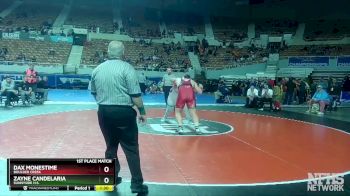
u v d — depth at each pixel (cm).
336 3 3738
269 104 1741
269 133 1071
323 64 3119
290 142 938
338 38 3444
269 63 3262
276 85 1808
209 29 3981
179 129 1035
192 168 651
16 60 2811
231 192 522
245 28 4006
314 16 3869
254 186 552
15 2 3841
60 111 1434
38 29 3306
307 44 3519
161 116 1387
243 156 759
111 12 4034
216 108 1769
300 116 1534
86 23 3669
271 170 651
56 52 3027
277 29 3891
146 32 3703
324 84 2308
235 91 2659
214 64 3284
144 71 2969
